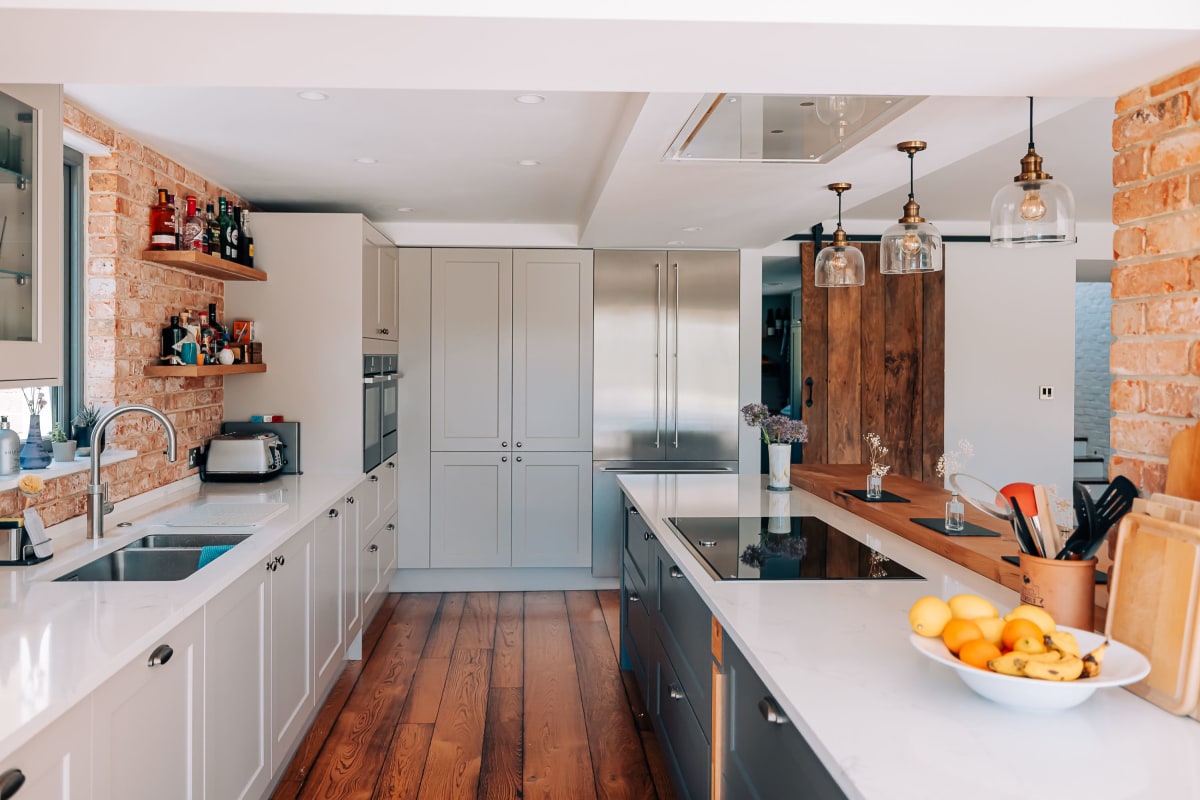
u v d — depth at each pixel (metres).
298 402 4.41
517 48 1.60
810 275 5.90
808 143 2.72
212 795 2.20
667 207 3.90
